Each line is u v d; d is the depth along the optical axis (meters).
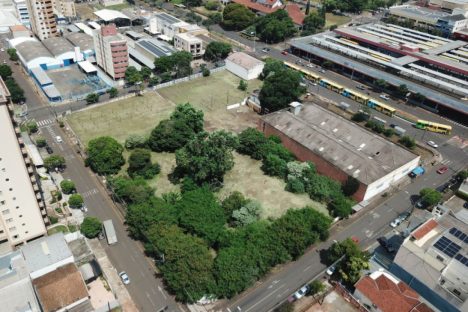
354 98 185.38
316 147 133.25
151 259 101.81
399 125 166.62
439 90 178.75
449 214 99.62
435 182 132.88
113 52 186.38
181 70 199.00
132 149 143.88
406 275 93.12
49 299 81.62
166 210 105.38
